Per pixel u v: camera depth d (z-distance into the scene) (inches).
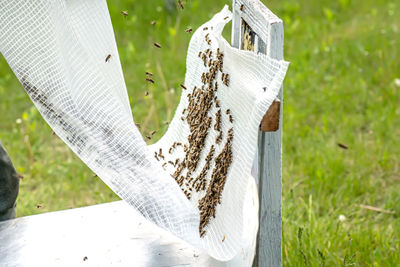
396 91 163.3
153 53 199.8
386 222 119.2
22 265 94.3
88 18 95.4
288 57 189.9
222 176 94.8
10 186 100.7
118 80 96.5
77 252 95.5
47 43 90.7
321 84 177.9
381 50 186.2
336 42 205.3
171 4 225.5
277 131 93.0
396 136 143.6
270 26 90.4
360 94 165.6
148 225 98.7
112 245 96.0
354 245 112.0
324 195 125.5
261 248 95.7
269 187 94.3
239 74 93.7
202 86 100.3
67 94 90.7
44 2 90.2
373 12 228.5
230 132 94.8
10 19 90.4
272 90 88.7
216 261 93.6
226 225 92.6
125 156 91.4
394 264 109.0
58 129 91.4
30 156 144.6
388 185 129.3
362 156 134.3
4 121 168.4
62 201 130.3
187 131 102.3
